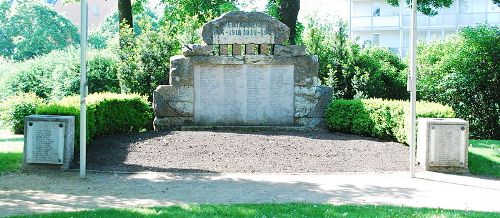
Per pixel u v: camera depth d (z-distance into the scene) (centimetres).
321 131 1467
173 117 1488
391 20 3859
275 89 1492
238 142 1225
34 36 4400
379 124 1311
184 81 1482
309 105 1502
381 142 1263
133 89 1658
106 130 1323
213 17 2233
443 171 1002
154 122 1489
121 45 1739
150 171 979
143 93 1653
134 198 761
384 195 798
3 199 739
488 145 1230
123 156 1095
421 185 880
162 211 653
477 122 1731
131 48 1727
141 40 1695
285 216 638
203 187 848
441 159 1000
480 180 929
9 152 1078
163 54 1688
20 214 642
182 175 949
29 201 728
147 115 1480
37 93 2211
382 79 1842
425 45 1902
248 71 1485
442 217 633
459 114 1730
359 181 910
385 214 649
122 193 796
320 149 1177
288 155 1124
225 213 649
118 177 923
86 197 762
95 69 1958
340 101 1465
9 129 1606
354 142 1257
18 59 4441
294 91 1498
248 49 1485
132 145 1190
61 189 817
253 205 700
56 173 944
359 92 1706
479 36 1672
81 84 900
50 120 964
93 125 1202
